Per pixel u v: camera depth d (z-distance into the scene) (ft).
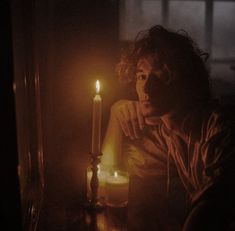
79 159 4.03
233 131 2.70
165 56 3.10
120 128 3.75
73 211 3.17
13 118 1.75
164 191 3.53
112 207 3.21
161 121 3.46
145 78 3.22
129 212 3.16
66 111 4.03
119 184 3.16
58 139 4.04
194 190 3.20
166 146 3.65
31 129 2.93
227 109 2.98
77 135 4.06
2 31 1.67
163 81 3.12
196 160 3.01
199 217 2.34
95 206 3.18
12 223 1.85
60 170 3.85
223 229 2.34
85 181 3.70
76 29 3.88
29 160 2.95
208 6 10.11
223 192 2.40
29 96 2.85
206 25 10.22
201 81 3.20
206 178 2.60
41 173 3.23
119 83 4.09
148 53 3.17
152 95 3.16
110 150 3.73
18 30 2.46
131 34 8.27
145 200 3.35
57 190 3.55
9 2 1.66
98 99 3.13
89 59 3.98
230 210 2.37
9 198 1.82
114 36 4.00
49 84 3.82
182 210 3.23
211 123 2.92
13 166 1.79
